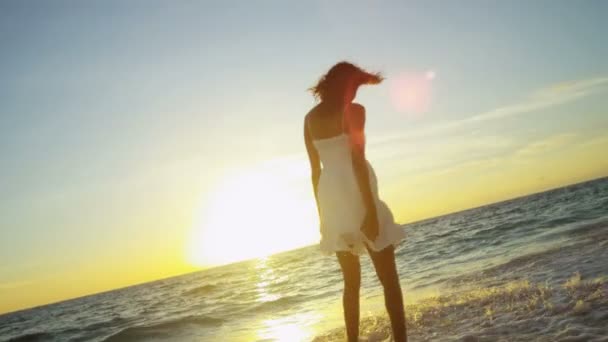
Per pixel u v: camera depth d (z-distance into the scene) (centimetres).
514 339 337
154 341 941
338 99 273
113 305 4616
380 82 288
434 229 5841
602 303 382
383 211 273
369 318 524
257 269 6284
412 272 1352
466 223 5275
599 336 305
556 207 3597
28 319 5469
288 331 684
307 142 293
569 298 425
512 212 5006
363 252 281
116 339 1079
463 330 394
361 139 267
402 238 275
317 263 4125
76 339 1653
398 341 265
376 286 1056
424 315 484
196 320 1162
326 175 276
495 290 559
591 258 665
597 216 1780
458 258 1518
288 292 1675
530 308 423
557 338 317
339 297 1094
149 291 6481
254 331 781
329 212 275
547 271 649
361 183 262
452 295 604
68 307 7300
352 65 279
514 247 1332
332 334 498
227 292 2578
